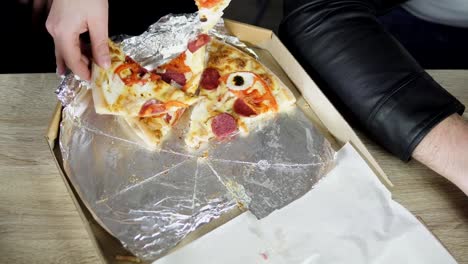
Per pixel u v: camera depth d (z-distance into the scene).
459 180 0.54
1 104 0.60
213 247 0.50
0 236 0.50
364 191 0.54
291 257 0.50
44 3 0.78
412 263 0.50
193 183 0.55
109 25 0.80
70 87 0.59
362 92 0.59
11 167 0.55
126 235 0.50
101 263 0.49
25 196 0.53
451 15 0.91
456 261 0.50
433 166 0.56
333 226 0.52
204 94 0.63
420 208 0.56
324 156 0.58
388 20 0.96
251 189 0.55
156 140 0.58
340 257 0.50
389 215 0.53
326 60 0.62
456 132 0.55
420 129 0.55
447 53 0.92
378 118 0.57
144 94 0.60
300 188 0.55
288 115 0.62
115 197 0.53
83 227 0.52
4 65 0.79
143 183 0.55
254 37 0.68
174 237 0.51
